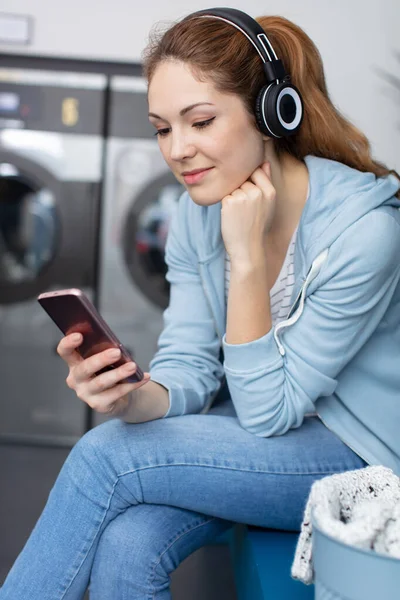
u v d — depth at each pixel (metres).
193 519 1.17
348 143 1.28
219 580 1.86
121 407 1.13
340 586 0.82
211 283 1.31
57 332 3.35
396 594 0.79
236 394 1.16
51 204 3.28
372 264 1.13
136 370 1.07
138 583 1.09
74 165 3.24
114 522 1.12
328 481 0.95
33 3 3.13
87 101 3.20
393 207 1.20
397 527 0.87
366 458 1.18
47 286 3.32
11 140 3.23
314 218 1.18
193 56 1.08
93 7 3.13
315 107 1.24
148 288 3.30
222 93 1.09
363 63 3.11
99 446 1.11
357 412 1.21
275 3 3.09
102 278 3.30
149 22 3.13
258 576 1.13
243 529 1.40
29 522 2.32
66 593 1.10
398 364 1.23
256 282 1.15
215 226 1.28
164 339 1.36
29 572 1.09
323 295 1.15
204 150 1.10
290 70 1.23
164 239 3.28
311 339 1.16
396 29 3.09
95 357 1.05
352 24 3.09
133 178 3.25
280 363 1.15
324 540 0.84
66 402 3.36
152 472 1.11
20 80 3.19
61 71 3.19
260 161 1.16
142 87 3.20
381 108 3.12
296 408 1.16
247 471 1.13
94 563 1.12
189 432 1.15
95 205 3.26
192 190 1.15
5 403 3.36
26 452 3.21
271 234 1.26
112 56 3.16
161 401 1.22
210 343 1.35
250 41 1.12
